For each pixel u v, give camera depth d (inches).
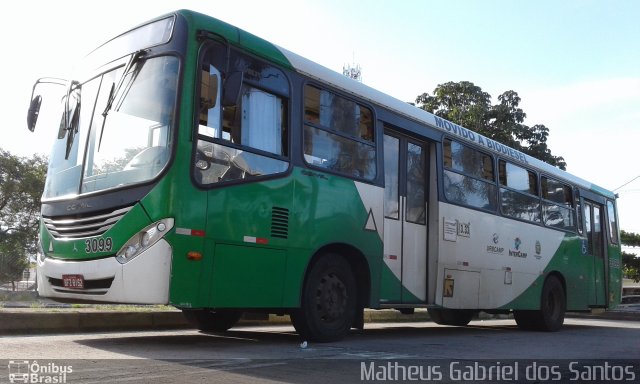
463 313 526.6
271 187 267.3
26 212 1520.7
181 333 338.0
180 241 230.2
